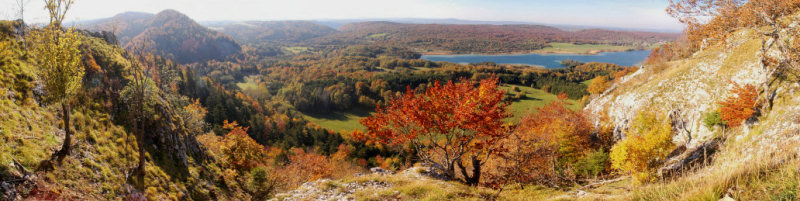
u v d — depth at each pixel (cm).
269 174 3484
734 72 3067
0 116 1422
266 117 11712
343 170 5781
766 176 499
